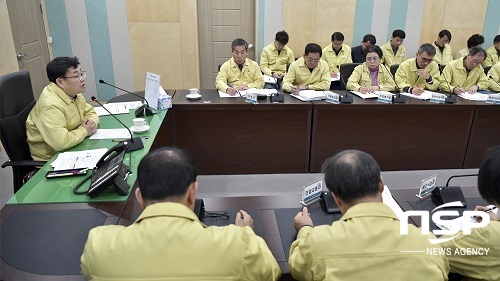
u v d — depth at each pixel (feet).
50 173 5.40
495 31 17.17
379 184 3.32
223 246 2.87
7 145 6.45
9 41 12.23
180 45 16.29
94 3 15.55
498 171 3.38
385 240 3.02
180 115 9.69
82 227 4.28
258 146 10.12
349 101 9.61
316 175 10.34
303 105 9.64
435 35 17.03
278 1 15.93
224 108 9.60
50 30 15.65
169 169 3.13
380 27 16.70
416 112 9.97
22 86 6.98
